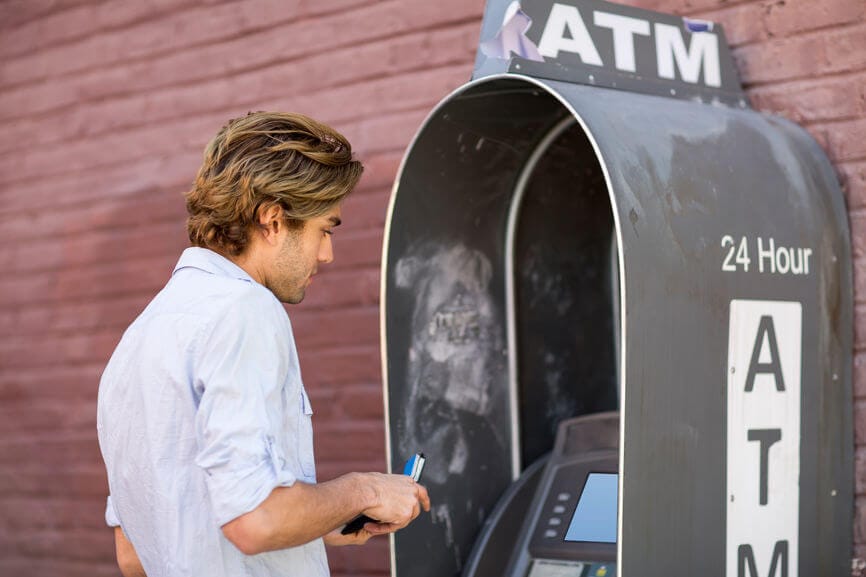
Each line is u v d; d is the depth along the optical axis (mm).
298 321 3119
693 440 1896
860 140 2258
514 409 2418
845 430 2209
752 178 2076
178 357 1556
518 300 2441
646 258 1839
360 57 3018
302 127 1664
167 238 3389
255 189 1604
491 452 2363
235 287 1570
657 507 1836
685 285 1896
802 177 2176
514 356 2426
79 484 3596
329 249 1735
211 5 3307
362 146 3004
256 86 3217
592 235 2602
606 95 2021
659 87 2195
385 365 2156
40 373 3693
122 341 1680
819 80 2314
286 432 1600
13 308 3760
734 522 1958
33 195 3713
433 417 2250
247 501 1440
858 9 2270
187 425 1555
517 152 2365
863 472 2232
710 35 2332
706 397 1921
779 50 2365
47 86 3678
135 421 1604
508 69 2000
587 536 2166
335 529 1664
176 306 1597
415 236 2221
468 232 2338
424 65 2904
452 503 2270
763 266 2033
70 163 3621
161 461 1565
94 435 3559
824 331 2150
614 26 2154
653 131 1983
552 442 2490
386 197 2963
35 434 3705
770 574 2016
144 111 3447
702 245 1936
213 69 3301
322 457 3072
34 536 3707
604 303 2633
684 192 1943
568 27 2092
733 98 2334
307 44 3117
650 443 1828
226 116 3273
